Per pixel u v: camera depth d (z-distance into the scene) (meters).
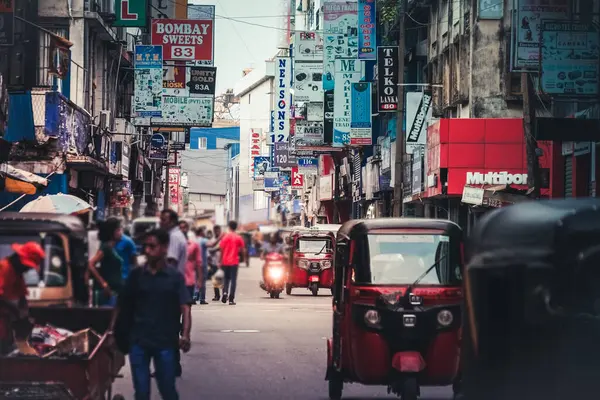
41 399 12.33
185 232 31.03
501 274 8.52
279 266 46.28
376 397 18.14
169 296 13.14
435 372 16.06
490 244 8.98
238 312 36.09
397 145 45.78
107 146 54.81
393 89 54.62
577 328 7.96
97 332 14.52
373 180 68.44
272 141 98.62
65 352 13.32
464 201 38.47
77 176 50.75
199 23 63.12
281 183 115.75
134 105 61.97
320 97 72.56
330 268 49.56
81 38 51.06
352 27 63.78
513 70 34.56
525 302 8.20
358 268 16.62
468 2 48.09
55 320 14.52
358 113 63.28
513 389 8.30
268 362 22.34
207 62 68.38
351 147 71.88
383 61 54.72
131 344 13.10
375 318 16.08
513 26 34.66
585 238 8.26
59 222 16.56
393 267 16.64
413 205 63.66
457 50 50.97
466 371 9.12
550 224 8.36
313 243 50.38
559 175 40.06
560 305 8.14
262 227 131.38
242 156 166.12
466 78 48.41
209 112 64.75
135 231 56.84
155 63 61.94
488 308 8.69
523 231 8.62
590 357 7.92
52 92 43.84
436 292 16.17
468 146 44.34
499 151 44.25
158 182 91.31
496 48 46.44
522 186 44.06
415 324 15.96
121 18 56.06
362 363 16.16
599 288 8.14
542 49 32.69
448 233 16.89
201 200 148.00
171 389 13.16
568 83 32.62
